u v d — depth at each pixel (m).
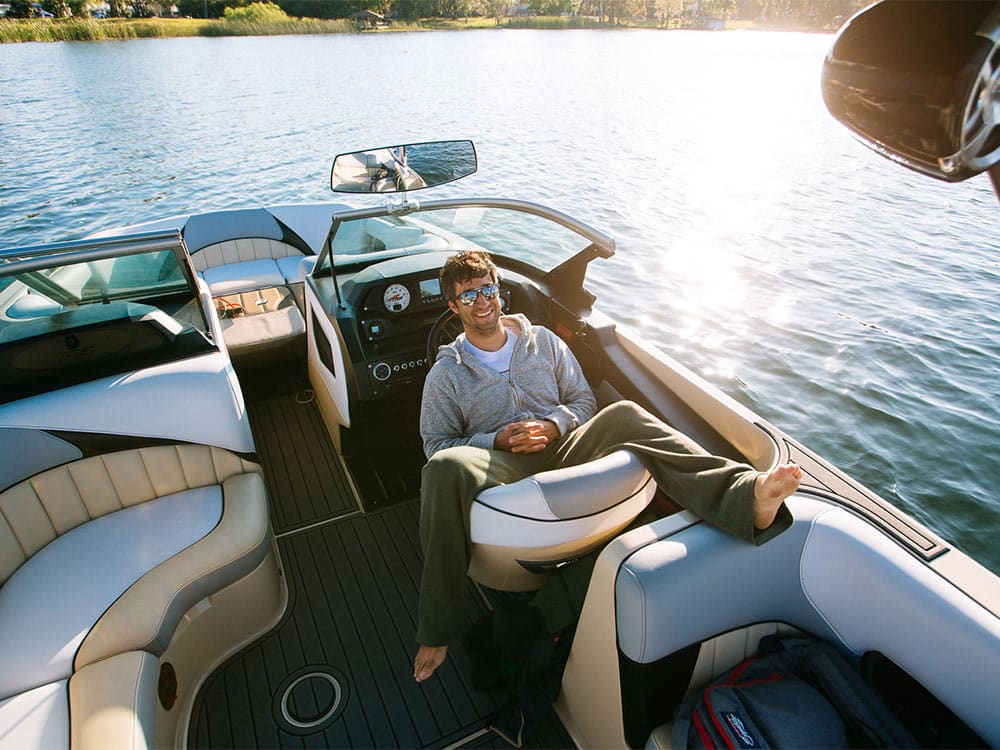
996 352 6.67
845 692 1.41
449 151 2.71
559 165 14.47
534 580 1.67
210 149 15.91
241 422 2.32
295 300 3.95
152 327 2.28
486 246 2.98
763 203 11.92
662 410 2.22
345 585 2.39
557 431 1.88
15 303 2.32
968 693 1.30
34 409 2.02
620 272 8.52
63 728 1.50
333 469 3.06
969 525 4.74
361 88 26.61
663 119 20.84
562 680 1.80
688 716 1.46
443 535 1.55
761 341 6.86
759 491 1.41
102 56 40.72
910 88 0.77
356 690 1.99
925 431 5.58
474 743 1.84
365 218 2.64
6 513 1.94
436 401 1.97
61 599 1.82
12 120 19.28
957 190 13.18
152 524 2.11
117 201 11.91
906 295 7.96
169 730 1.75
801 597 1.56
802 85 30.08
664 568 1.40
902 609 1.40
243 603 2.09
